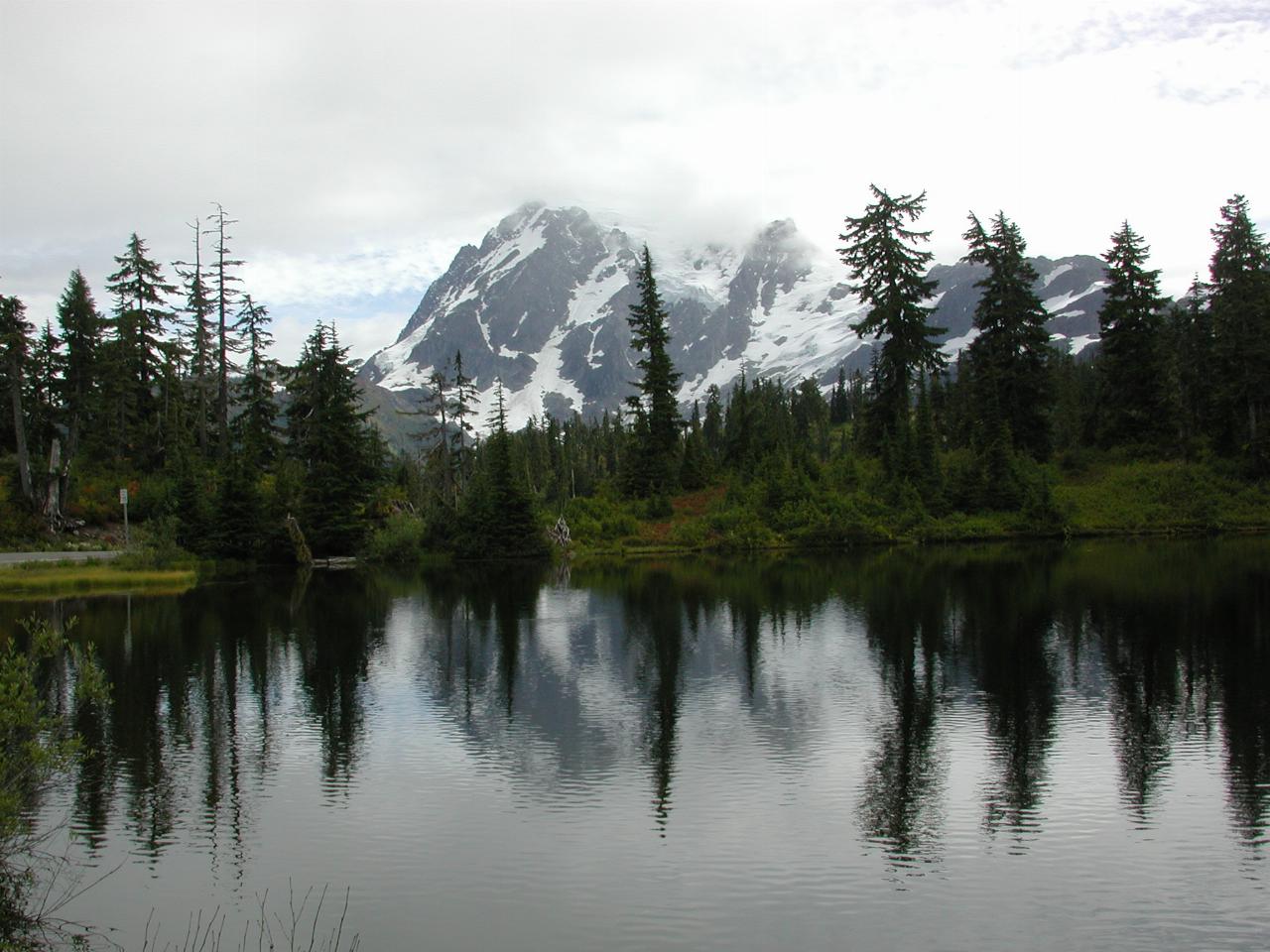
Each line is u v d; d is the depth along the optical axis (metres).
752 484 72.25
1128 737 18.52
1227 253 69.44
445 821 14.86
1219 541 58.62
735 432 86.56
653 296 76.81
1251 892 12.20
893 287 71.12
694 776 16.73
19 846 13.06
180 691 23.72
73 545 55.47
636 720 20.44
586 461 135.88
